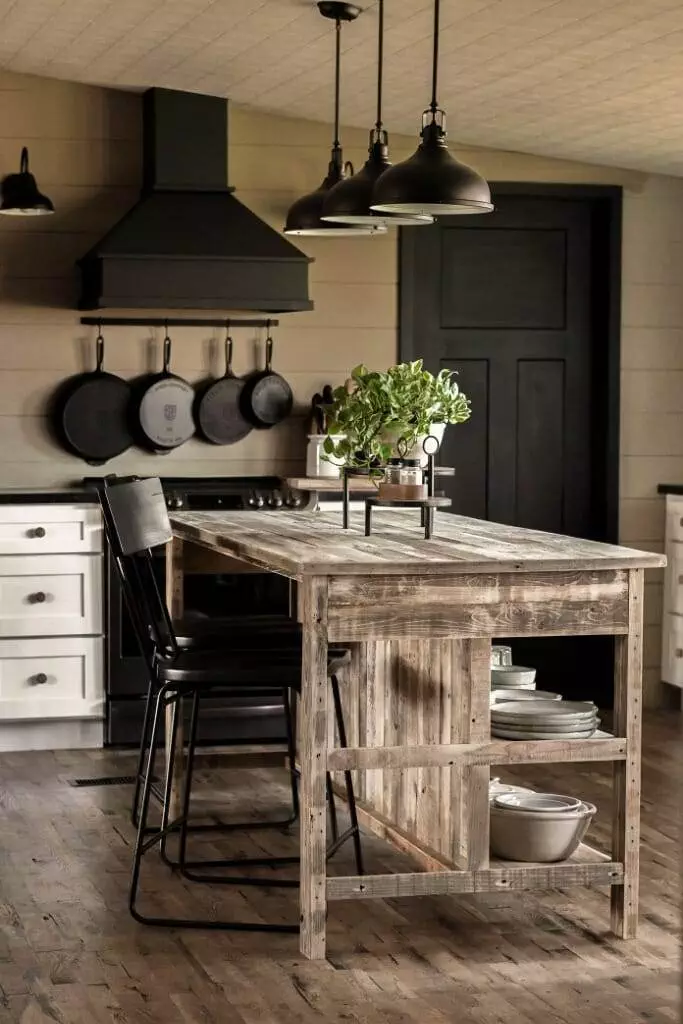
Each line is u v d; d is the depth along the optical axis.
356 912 3.83
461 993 3.27
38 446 6.15
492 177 6.50
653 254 6.65
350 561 3.38
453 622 3.48
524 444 6.69
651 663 6.71
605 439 6.66
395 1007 3.18
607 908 3.88
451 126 6.12
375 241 6.46
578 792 5.03
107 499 3.81
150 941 3.59
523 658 6.70
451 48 4.95
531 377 6.68
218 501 5.95
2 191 5.79
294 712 5.24
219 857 4.31
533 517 6.71
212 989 3.28
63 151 6.12
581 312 6.70
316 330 6.43
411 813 4.10
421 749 3.51
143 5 4.93
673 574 6.54
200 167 6.02
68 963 3.43
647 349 6.67
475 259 6.59
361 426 4.05
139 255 5.74
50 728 5.76
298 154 6.38
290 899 3.92
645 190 6.62
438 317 6.57
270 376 6.33
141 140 6.18
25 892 3.96
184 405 6.22
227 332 6.32
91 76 5.97
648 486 6.70
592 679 6.77
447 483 6.63
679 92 5.21
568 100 5.47
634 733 3.63
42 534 5.64
